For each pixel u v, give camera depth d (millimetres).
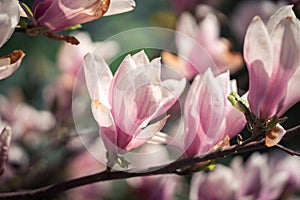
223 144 794
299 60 759
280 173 1169
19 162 1204
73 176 1239
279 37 759
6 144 838
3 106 1315
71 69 1191
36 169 1214
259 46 764
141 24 1713
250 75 777
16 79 1524
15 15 724
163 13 1371
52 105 1217
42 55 1544
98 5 756
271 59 765
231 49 1170
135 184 1186
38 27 771
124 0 771
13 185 1124
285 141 1341
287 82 768
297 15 1176
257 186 1117
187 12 1336
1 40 728
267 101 771
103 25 1679
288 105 773
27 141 1280
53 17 766
